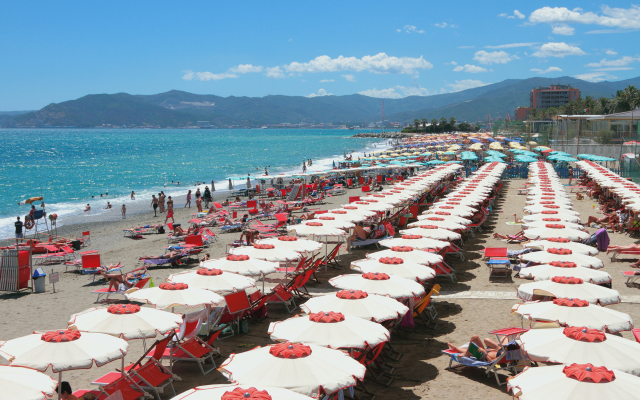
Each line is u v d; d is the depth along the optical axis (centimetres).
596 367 507
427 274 994
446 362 882
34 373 550
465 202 2078
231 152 11850
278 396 479
